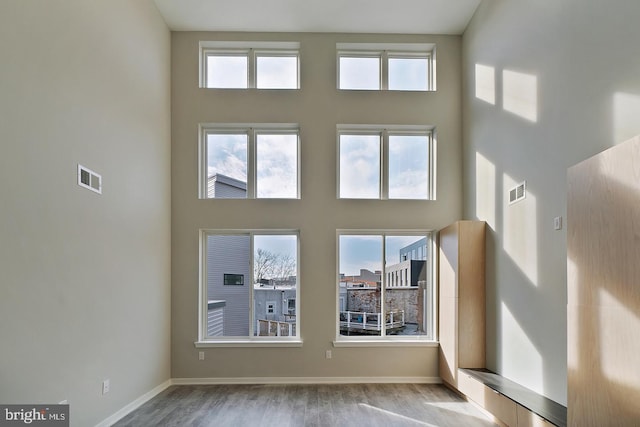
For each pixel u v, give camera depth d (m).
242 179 5.72
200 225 5.52
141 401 4.51
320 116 5.64
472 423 3.92
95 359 3.58
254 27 5.55
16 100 2.65
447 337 5.07
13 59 2.63
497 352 4.46
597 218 2.41
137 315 4.45
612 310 2.27
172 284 5.44
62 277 3.11
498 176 4.50
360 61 5.83
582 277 2.54
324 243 5.54
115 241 3.97
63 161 3.14
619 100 2.69
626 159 2.18
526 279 3.86
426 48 5.87
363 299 5.62
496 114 4.59
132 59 4.40
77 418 3.29
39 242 2.85
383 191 5.73
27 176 2.74
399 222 5.60
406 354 5.41
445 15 5.30
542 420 2.97
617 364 2.22
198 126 5.60
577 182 2.61
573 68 3.19
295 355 5.39
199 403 4.53
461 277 4.79
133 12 4.43
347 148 5.79
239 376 5.36
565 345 3.23
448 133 5.70
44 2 2.94
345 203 5.60
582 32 3.08
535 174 3.73
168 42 5.51
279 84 5.84
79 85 3.38
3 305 2.51
